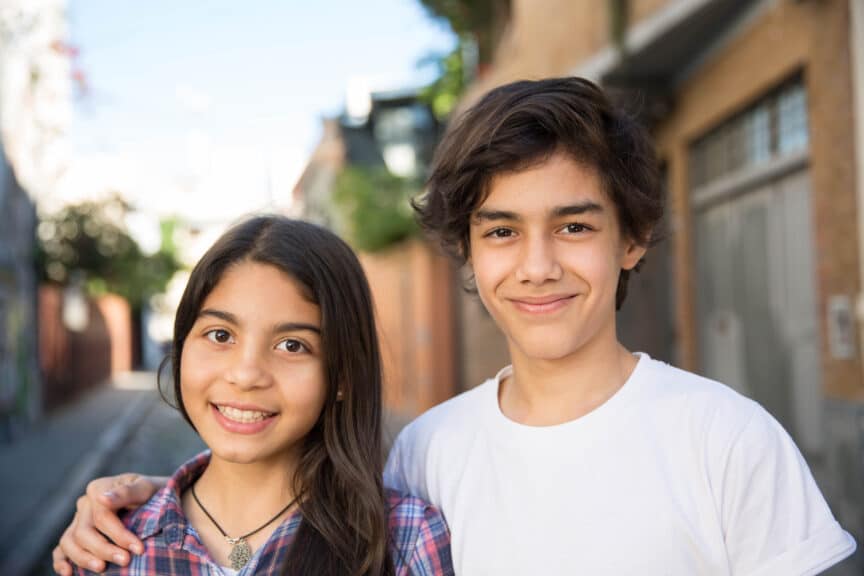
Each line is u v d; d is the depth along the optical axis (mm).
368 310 1957
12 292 11859
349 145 20422
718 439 1610
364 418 1915
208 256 1831
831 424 4535
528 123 1668
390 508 1853
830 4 4398
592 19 6602
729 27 5715
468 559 1748
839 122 4371
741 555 1562
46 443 11305
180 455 10367
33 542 6355
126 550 1778
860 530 4203
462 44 12000
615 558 1603
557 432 1730
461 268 2145
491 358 10367
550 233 1682
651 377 1753
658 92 6734
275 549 1792
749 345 5883
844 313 4371
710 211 6492
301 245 1840
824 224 4578
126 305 27500
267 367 1772
